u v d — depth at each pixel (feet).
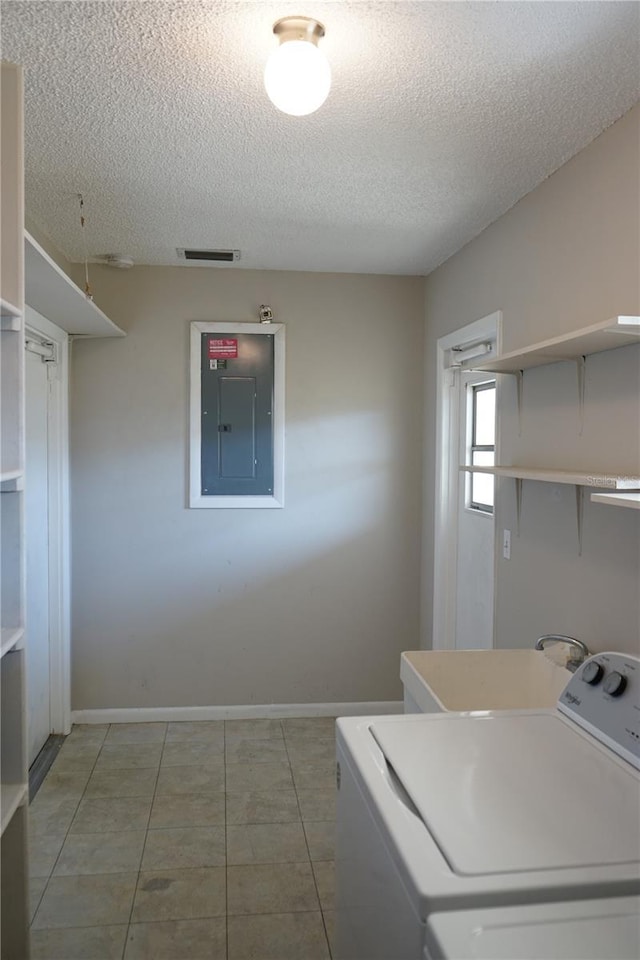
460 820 3.60
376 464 11.75
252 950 6.24
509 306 8.31
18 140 5.07
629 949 2.83
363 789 4.12
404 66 5.24
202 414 11.31
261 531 11.55
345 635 11.79
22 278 5.14
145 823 8.31
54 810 8.60
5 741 5.33
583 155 6.57
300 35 4.67
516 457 8.04
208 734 10.96
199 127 6.30
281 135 6.46
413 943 3.11
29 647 9.82
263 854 7.70
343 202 8.22
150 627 11.39
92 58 5.14
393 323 11.72
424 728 4.82
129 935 6.40
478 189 7.72
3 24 4.70
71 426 11.07
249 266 11.21
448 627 10.93
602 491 6.17
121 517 11.27
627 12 4.56
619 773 4.17
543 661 6.86
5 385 5.17
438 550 10.92
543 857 3.30
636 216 5.68
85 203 8.30
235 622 11.57
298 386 11.53
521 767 4.23
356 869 4.29
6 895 5.32
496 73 5.32
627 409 5.81
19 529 5.24
